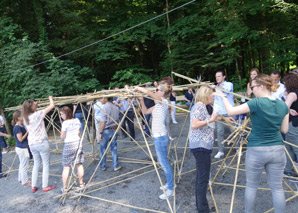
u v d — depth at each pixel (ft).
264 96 7.63
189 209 10.51
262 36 43.37
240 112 7.55
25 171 14.99
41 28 41.24
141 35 49.06
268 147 7.39
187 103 28.58
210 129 9.20
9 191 14.33
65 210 11.48
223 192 11.74
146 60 64.59
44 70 39.96
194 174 14.26
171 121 31.24
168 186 11.62
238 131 9.96
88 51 45.14
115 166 16.14
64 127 13.05
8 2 40.65
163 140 11.15
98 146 22.57
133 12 53.78
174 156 17.83
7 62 33.96
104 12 51.19
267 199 10.68
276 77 13.05
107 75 57.98
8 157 22.86
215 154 17.39
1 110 32.35
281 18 40.70
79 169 13.60
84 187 12.98
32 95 33.14
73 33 46.52
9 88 34.86
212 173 14.05
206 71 55.88
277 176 7.56
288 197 10.77
